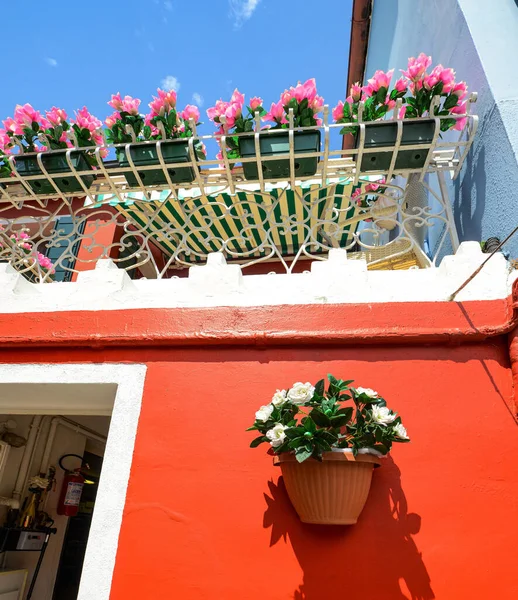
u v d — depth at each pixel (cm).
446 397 234
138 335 260
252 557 213
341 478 196
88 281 286
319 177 301
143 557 217
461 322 245
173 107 314
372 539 211
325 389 242
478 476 218
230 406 244
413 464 223
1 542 465
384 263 457
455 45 385
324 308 258
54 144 316
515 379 229
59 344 265
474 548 206
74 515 571
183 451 236
